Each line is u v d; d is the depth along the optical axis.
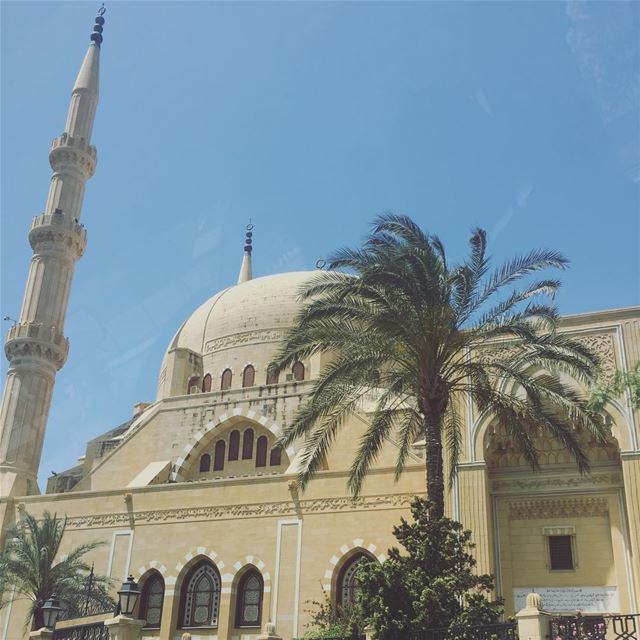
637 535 31.56
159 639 40.59
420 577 23.38
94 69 67.62
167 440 51.56
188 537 42.53
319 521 39.69
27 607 44.50
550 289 28.34
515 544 35.19
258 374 56.69
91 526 45.31
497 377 29.42
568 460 35.69
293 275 62.66
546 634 18.89
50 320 57.88
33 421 54.28
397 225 27.72
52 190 62.50
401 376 28.33
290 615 38.12
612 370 34.28
